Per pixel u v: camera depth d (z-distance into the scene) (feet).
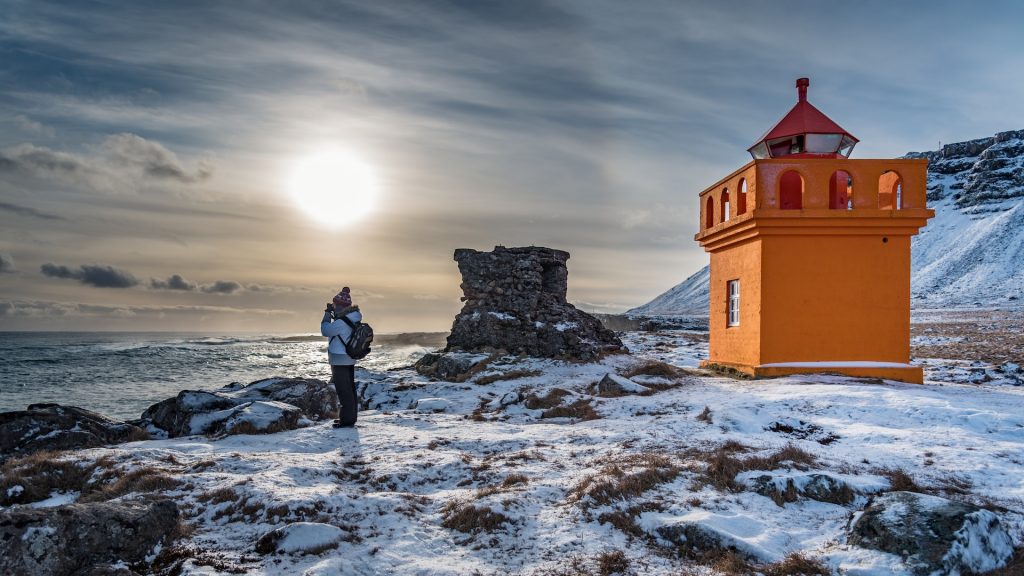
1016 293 352.90
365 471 25.73
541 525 19.89
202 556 17.15
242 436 31.78
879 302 51.26
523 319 66.39
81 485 23.99
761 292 51.52
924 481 22.59
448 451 29.04
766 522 19.63
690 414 36.73
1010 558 16.98
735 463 23.95
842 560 16.88
